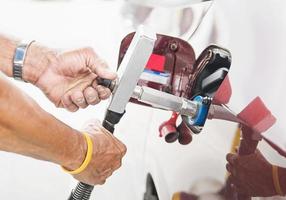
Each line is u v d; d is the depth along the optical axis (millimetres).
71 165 503
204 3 653
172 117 667
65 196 1060
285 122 439
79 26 1024
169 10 759
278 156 464
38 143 444
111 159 556
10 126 416
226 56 539
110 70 619
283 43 450
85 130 547
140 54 473
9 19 1108
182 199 656
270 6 475
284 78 444
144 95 532
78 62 654
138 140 792
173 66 628
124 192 838
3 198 1107
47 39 1055
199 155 612
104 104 880
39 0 1106
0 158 1094
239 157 526
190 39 663
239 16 531
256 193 505
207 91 569
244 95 494
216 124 566
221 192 570
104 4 971
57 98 690
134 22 889
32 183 1088
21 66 672
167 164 699
